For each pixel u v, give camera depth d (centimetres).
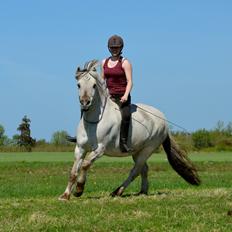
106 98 1477
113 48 1519
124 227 1130
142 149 1617
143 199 1465
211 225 1151
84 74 1419
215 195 1545
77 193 1491
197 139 7425
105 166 3738
